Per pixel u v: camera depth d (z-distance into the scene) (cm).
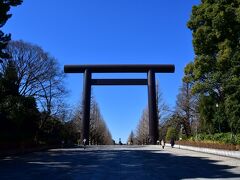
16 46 5325
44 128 5725
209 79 3139
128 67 6512
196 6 3012
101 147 5706
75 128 7806
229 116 3294
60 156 3453
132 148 5197
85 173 2050
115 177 1878
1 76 4328
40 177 1872
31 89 5409
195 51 2966
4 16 2777
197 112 5847
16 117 4231
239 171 2114
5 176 1914
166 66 6506
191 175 1947
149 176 1916
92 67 6519
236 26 2578
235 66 2608
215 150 3559
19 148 4059
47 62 5538
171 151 4191
